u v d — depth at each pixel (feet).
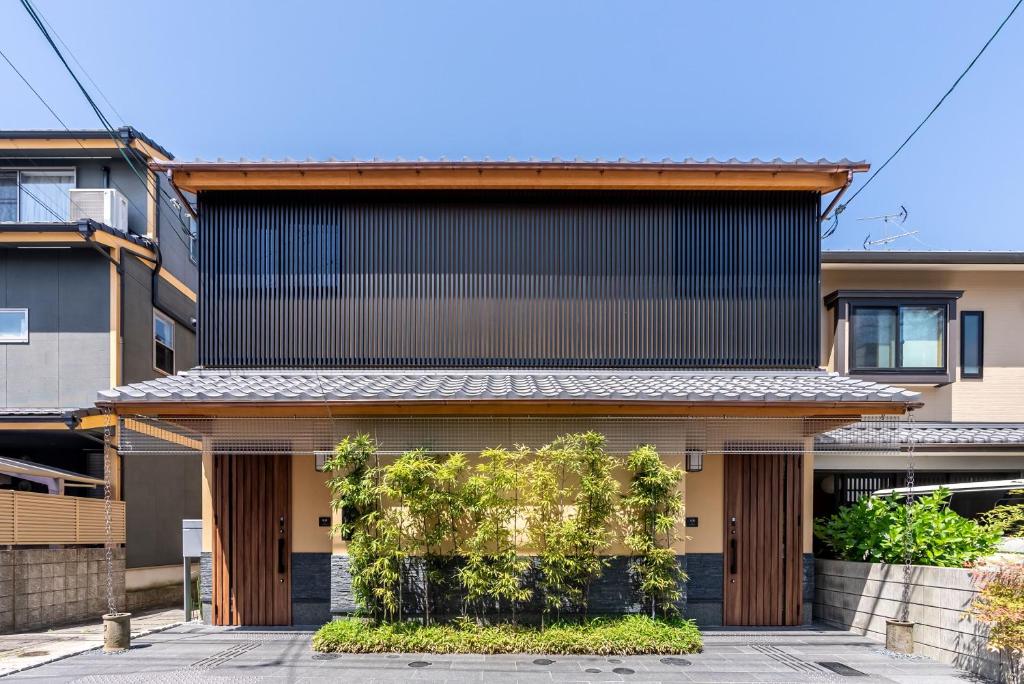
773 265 24.82
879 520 21.71
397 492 19.76
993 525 20.17
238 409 19.45
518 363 24.30
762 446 22.13
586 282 24.64
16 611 24.00
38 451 33.78
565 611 20.49
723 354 24.45
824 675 16.83
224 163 23.21
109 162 36.32
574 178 23.89
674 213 24.91
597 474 20.07
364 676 16.56
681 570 20.74
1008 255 29.96
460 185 24.09
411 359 24.25
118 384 32.04
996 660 16.14
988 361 31.24
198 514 38.96
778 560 23.15
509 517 20.35
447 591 20.48
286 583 22.85
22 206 35.78
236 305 24.36
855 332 30.40
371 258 24.59
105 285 32.35
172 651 19.20
